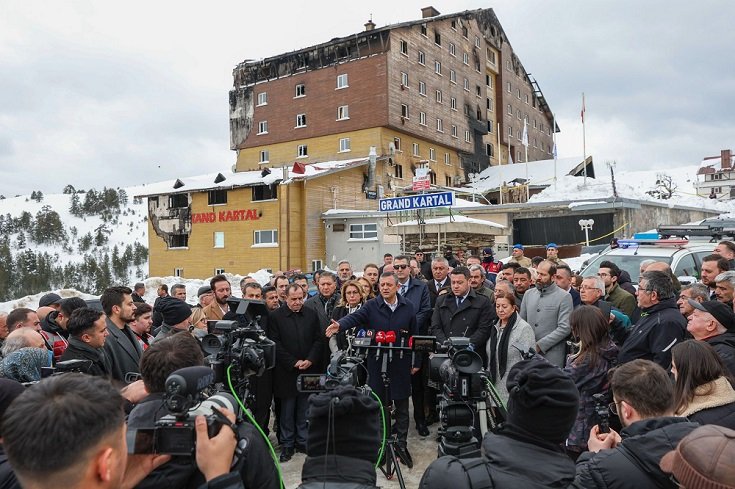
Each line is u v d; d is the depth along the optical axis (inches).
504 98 1891.0
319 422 69.6
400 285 260.7
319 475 67.5
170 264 1256.8
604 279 231.9
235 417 69.3
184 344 79.7
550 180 1487.5
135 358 164.7
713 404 97.1
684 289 175.5
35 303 478.0
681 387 101.4
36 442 43.4
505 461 66.0
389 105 1327.5
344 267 310.8
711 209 1250.6
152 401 73.0
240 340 110.7
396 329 197.3
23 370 128.0
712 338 130.5
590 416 135.6
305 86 1469.0
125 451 49.9
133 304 171.3
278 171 1202.0
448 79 1584.6
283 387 202.8
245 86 1600.6
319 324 212.7
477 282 245.0
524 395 67.8
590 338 138.3
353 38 1387.8
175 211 1249.4
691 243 358.3
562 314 195.8
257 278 719.7
